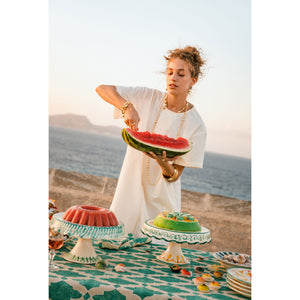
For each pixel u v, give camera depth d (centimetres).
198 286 164
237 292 164
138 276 172
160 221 204
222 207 928
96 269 175
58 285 156
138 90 297
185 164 288
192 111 298
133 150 289
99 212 189
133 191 288
